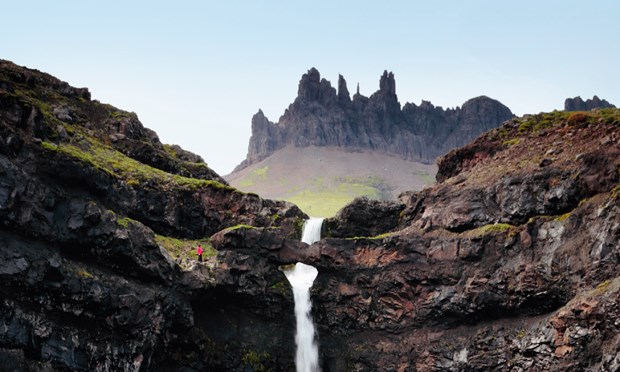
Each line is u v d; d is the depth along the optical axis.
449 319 70.81
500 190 72.06
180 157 94.19
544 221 66.75
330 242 75.25
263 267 72.69
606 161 64.12
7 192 55.25
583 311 57.03
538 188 69.06
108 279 59.75
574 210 64.56
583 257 61.53
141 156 82.25
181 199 77.38
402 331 73.25
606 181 63.25
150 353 61.12
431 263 72.19
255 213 81.94
